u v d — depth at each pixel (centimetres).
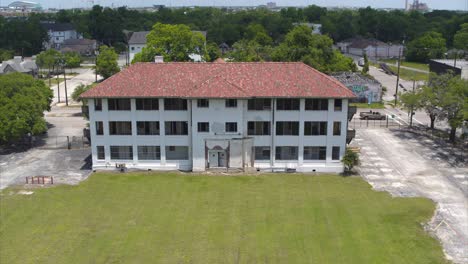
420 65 18875
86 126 9094
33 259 4238
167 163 6650
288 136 6525
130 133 6562
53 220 5034
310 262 4194
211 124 6431
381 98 11725
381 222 4975
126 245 4500
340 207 5369
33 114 7562
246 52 14050
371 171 6606
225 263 4191
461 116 7525
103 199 5625
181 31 11656
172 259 4253
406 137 8362
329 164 6612
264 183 6169
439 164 6881
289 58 13038
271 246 4481
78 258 4259
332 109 6419
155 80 6581
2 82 7706
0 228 4841
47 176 6391
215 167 6644
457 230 4791
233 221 5012
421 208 5319
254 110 6444
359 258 4253
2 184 6091
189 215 5169
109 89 6431
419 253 4334
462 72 10456
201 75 6675
